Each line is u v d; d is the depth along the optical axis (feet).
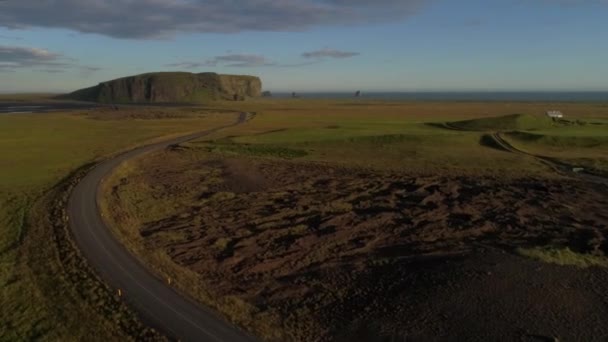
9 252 101.09
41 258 96.32
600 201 161.68
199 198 165.99
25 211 133.28
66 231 112.57
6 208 137.18
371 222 136.26
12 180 178.70
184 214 145.79
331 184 189.37
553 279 85.46
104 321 70.85
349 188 182.70
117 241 106.93
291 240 120.78
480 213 146.30
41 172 195.62
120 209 141.18
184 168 220.43
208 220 139.33
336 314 77.66
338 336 70.49
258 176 203.62
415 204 157.58
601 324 70.69
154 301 77.41
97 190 159.02
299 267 102.27
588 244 113.19
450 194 172.24
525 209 150.82
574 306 75.77
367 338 69.67
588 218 140.77
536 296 78.64
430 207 153.69
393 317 74.90
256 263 104.47
